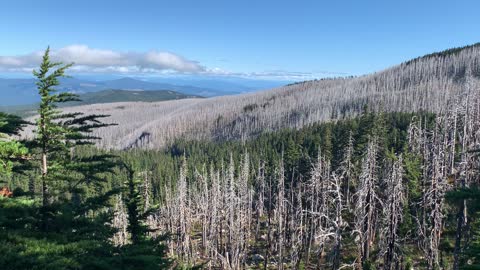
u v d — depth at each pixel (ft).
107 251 42.47
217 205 207.62
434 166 122.31
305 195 205.46
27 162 44.78
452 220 154.61
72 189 47.24
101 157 48.49
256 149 406.21
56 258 34.60
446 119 216.13
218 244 217.77
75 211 48.03
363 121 242.78
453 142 198.70
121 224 183.52
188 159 412.77
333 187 167.73
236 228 193.57
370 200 111.04
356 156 192.75
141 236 69.46
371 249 134.72
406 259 120.88
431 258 115.44
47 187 45.73
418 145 222.28
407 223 138.72
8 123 41.60
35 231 42.01
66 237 42.34
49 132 44.93
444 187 117.39
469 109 237.04
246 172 275.80
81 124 48.42
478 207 30.94
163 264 51.85
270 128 651.25
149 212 73.82
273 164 290.56
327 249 163.53
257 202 271.08
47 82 44.21
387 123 322.96
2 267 31.04
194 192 271.08
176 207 243.19
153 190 320.70
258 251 212.84
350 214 161.38
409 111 451.94
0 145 38.99
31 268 32.24
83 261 36.65
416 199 155.43
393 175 106.63
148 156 455.22
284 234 190.70
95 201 49.29
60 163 46.06
